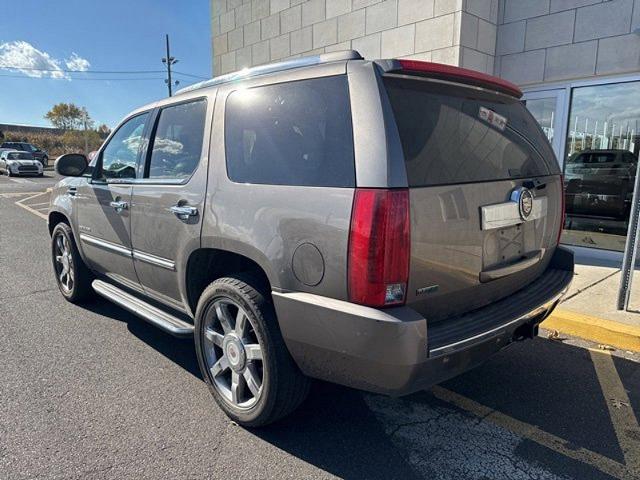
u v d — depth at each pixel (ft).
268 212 8.11
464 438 9.02
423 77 7.66
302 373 8.48
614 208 21.98
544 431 9.25
